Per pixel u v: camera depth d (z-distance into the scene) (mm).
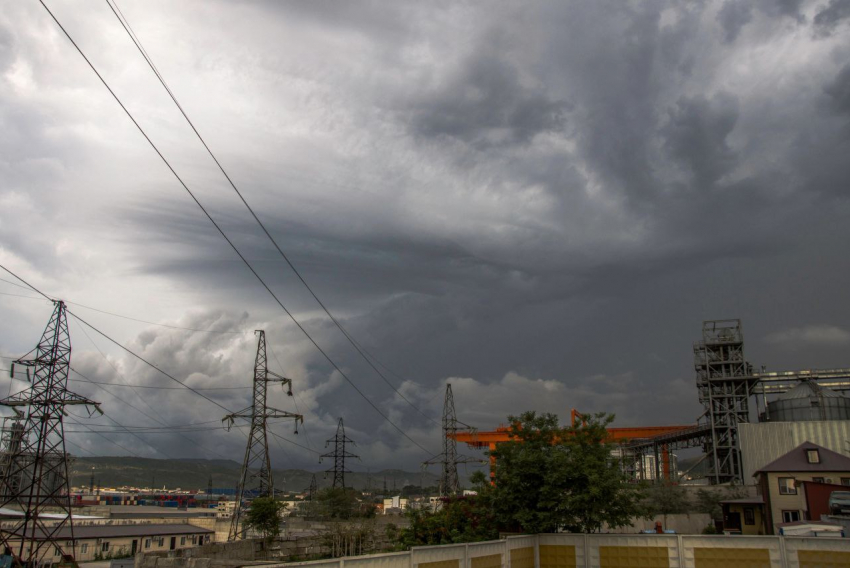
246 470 83062
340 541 64062
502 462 36781
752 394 107562
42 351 65500
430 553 22297
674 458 120938
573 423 37469
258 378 86000
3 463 67812
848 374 102562
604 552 28312
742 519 64812
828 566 25375
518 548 27469
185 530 96750
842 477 60156
